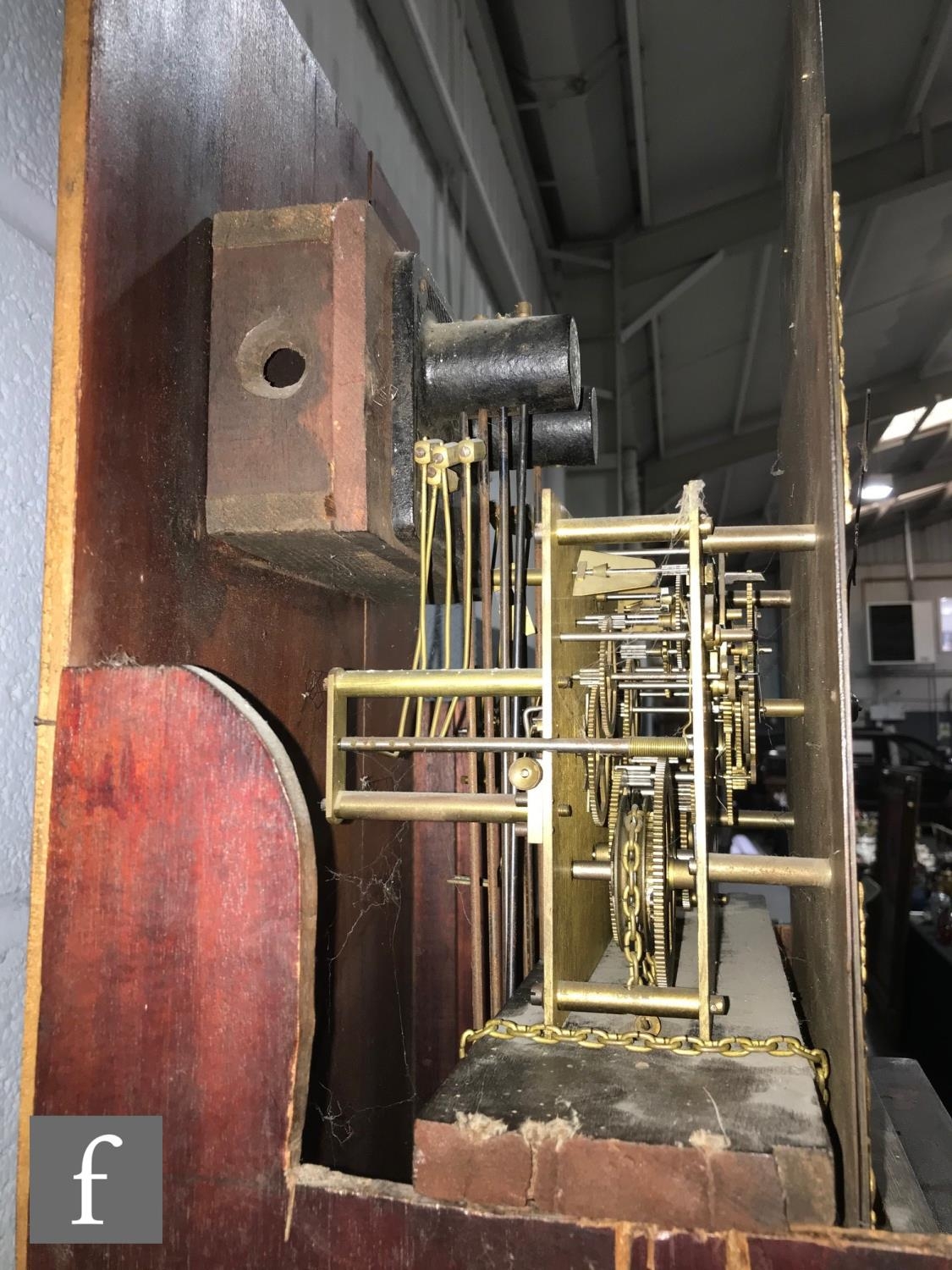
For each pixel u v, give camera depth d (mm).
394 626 1938
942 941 3980
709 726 1455
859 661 14930
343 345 1091
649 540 1205
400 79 2576
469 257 3461
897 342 7336
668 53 3805
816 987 1243
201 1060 888
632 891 1133
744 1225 781
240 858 897
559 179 4613
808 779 1380
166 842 909
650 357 6070
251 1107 877
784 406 1801
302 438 1093
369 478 1090
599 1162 805
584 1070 961
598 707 1346
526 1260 802
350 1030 1602
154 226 1028
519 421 1299
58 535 911
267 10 1352
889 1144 1299
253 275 1122
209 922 898
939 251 5891
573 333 1228
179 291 1074
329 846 1530
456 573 1451
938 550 14828
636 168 4738
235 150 1229
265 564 1306
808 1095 900
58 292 917
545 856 1069
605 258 5309
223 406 1113
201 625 1131
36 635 1022
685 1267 779
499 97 3549
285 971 883
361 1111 1636
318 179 1527
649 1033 1078
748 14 3613
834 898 974
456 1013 1898
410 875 1935
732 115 4332
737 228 5023
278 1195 860
